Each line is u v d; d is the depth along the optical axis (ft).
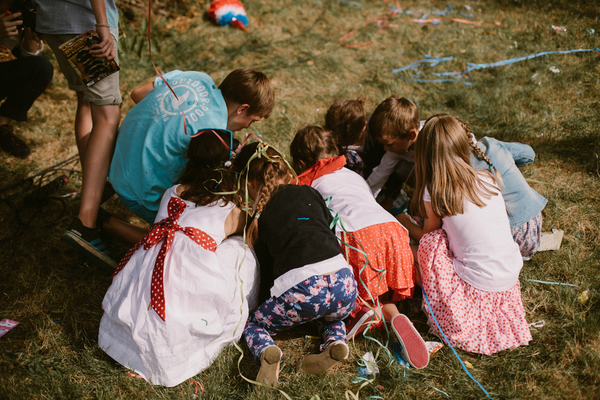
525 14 17.28
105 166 8.59
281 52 15.65
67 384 6.64
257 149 7.44
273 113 12.72
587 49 14.64
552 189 9.89
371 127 8.77
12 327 7.54
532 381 6.57
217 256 6.95
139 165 8.07
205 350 6.85
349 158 9.51
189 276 6.57
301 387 6.56
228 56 15.49
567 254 8.43
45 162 11.16
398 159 9.17
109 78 8.32
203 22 17.02
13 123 11.97
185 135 7.90
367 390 6.63
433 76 14.26
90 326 7.68
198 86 8.28
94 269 8.75
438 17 17.54
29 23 8.55
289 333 7.55
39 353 7.20
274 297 6.80
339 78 14.37
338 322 7.15
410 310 7.86
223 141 7.47
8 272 8.63
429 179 7.44
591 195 9.70
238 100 8.29
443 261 7.23
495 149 8.02
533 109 12.51
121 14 15.05
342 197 7.87
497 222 7.11
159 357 6.43
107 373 6.81
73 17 7.82
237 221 7.22
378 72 14.43
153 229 6.93
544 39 15.55
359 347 7.24
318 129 8.65
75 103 13.02
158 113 8.03
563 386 6.44
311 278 6.60
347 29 16.98
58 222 9.69
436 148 7.26
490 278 6.93
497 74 14.01
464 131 7.62
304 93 13.66
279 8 17.89
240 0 17.92
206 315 6.66
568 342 6.90
